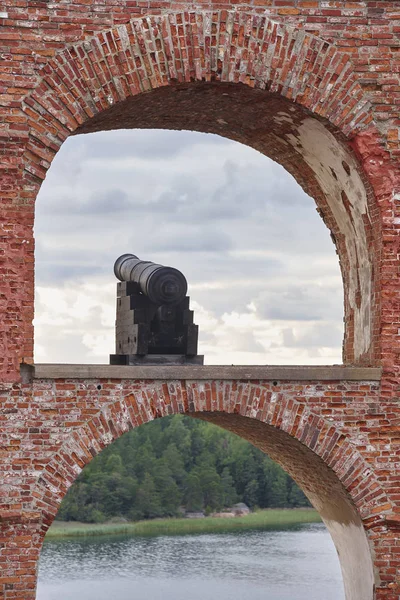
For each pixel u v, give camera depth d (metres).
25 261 17.16
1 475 16.92
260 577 44.91
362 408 18.16
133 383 17.50
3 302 17.02
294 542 55.56
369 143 18.09
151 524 62.94
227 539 56.69
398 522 18.03
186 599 39.84
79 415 17.27
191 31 17.62
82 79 17.30
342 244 20.30
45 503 17.05
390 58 18.19
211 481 68.00
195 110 19.56
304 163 20.27
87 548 53.41
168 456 68.06
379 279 18.41
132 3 17.50
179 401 17.64
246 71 17.78
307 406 18.03
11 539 16.88
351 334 20.05
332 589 42.56
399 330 18.20
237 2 17.80
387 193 18.16
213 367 17.72
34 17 17.20
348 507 18.75
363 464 18.11
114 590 41.94
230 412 17.81
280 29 17.91
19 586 16.86
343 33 18.08
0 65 17.06
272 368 17.89
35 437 17.09
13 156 17.03
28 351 17.12
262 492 69.38
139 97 17.92
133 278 21.56
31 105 17.12
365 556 18.52
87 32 17.36
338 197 19.81
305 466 19.77
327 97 18.02
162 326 20.48
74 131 18.66
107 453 67.00
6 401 17.02
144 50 17.48
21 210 17.12
